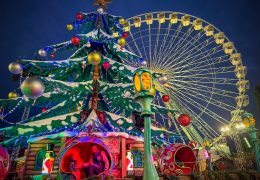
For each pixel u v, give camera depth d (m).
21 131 10.58
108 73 15.83
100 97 14.59
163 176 9.23
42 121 11.40
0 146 8.56
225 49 31.47
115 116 13.12
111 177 7.45
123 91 13.12
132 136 12.58
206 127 27.98
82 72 15.03
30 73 13.41
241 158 22.38
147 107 5.31
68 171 8.24
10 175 10.65
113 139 11.77
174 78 28.95
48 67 13.60
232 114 30.19
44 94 12.16
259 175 11.07
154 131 13.16
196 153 14.05
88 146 9.27
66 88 12.09
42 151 11.84
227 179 10.95
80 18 16.47
